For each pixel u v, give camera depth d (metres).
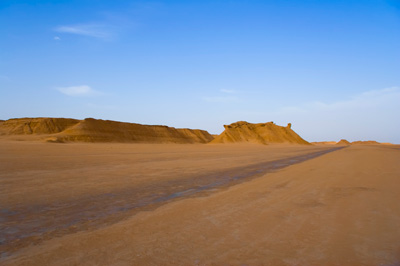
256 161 27.11
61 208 8.30
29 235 5.92
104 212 7.77
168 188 11.64
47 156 30.80
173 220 6.73
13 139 104.62
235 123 172.38
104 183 13.02
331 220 6.44
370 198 8.78
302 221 6.40
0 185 12.41
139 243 5.20
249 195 9.66
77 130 121.38
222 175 15.93
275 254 4.59
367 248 4.78
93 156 32.53
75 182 13.29
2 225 6.68
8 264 4.43
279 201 8.58
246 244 5.05
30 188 11.66
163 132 161.12
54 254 4.79
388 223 6.14
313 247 4.85
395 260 4.31
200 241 5.24
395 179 13.03
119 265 4.29
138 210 7.91
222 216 6.98
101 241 5.37
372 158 28.16
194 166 21.52
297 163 23.94
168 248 4.93
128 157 31.83
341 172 16.17
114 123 140.75
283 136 170.00
